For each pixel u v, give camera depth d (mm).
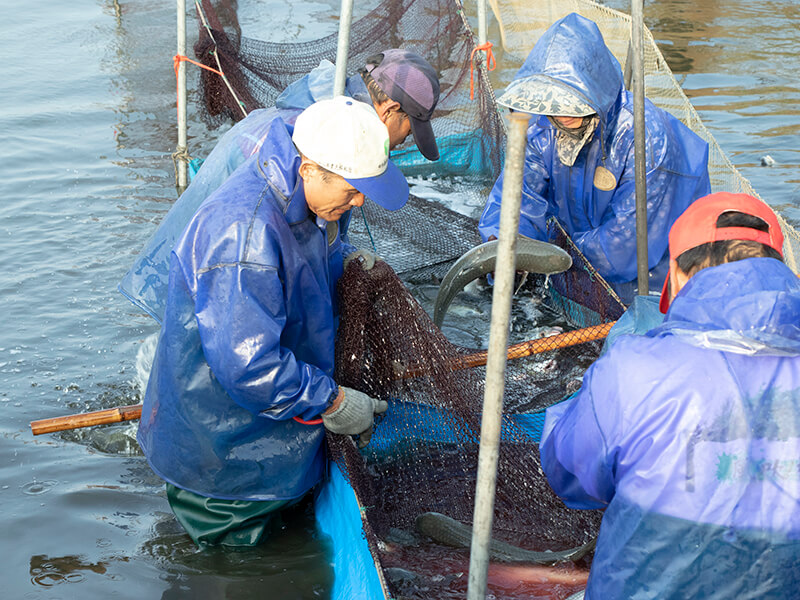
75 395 4141
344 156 2770
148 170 6969
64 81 9016
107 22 11352
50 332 4672
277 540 3283
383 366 3393
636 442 1748
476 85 6516
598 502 2049
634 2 3512
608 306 4457
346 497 3232
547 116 4285
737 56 10117
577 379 4078
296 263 2928
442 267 5430
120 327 4758
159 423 3139
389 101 3432
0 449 3742
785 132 7770
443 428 3420
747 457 1680
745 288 1768
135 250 5633
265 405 2928
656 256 4598
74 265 5410
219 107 6910
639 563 1771
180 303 2939
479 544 1856
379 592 2732
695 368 1723
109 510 3422
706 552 1705
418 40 6859
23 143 7332
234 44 6965
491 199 4914
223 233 2803
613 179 4488
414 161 7066
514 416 3678
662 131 4383
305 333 3148
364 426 3197
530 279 5160
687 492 1701
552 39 4094
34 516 3352
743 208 1960
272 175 2881
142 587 3008
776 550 1682
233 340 2787
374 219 5910
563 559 2953
